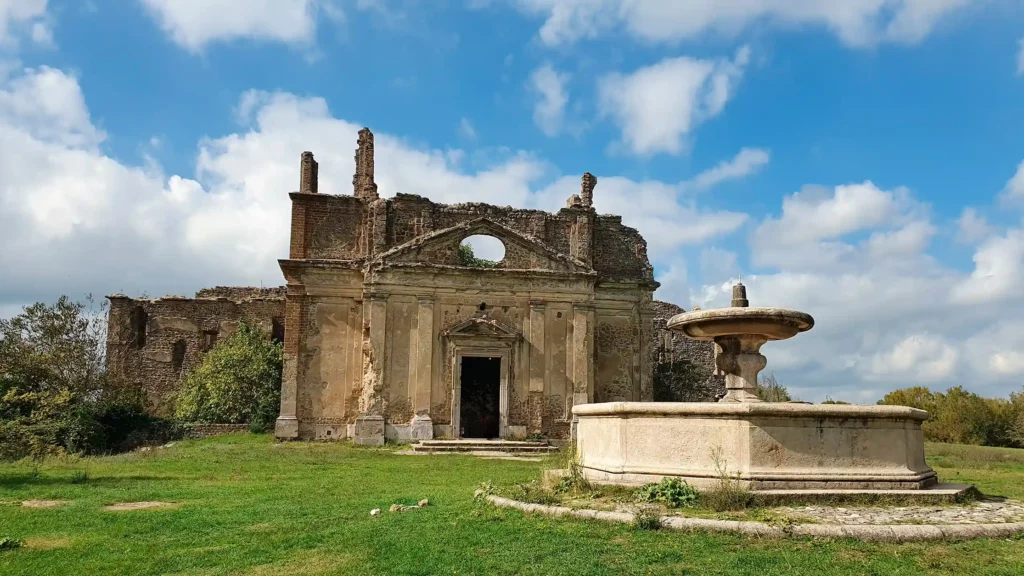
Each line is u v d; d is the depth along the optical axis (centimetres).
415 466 1983
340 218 3139
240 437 3136
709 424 1052
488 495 1142
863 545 788
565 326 3141
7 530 988
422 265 3027
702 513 920
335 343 3045
